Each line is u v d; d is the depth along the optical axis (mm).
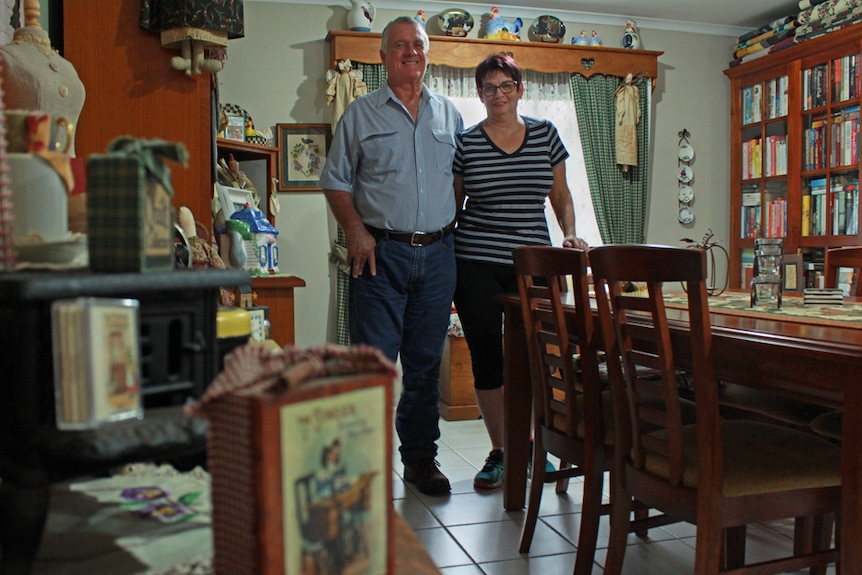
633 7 4883
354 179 2783
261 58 4461
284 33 4492
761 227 4992
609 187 4945
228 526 491
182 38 2402
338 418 509
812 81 4535
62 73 1438
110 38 2465
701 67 5281
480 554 2254
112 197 616
